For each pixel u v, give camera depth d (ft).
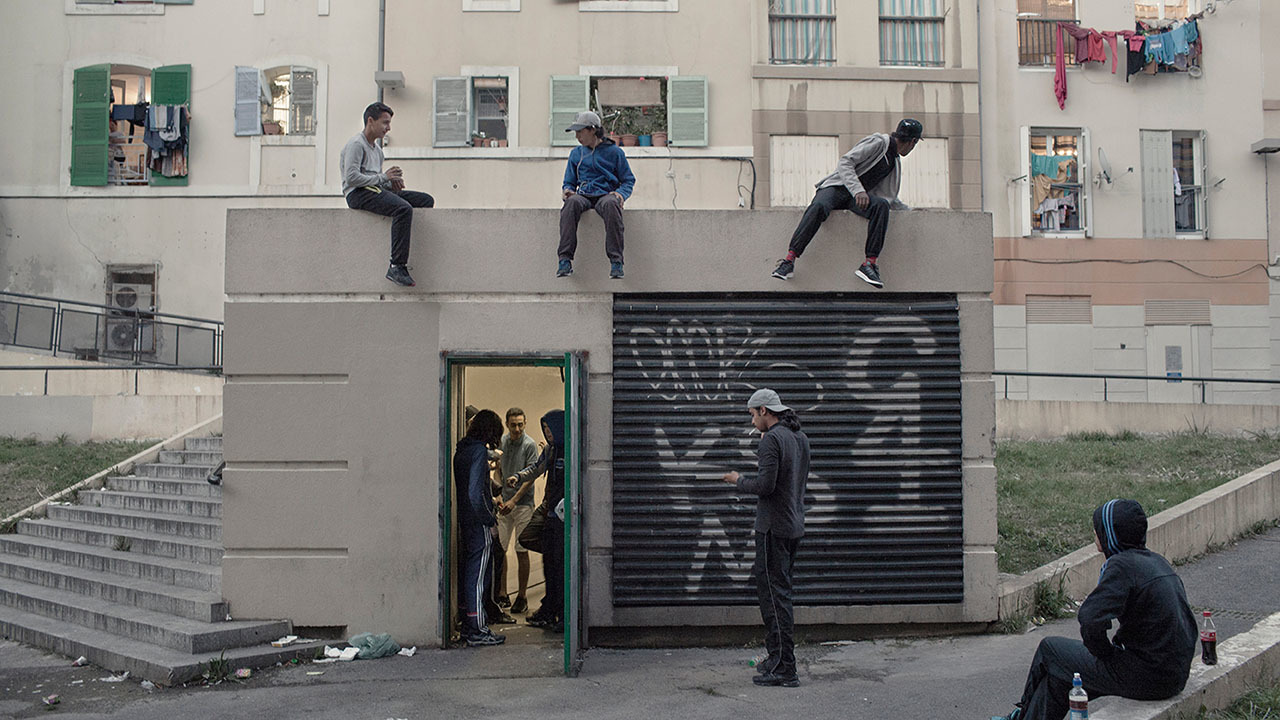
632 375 26.02
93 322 64.90
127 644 25.07
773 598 21.67
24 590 30.53
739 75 63.57
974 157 64.59
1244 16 70.13
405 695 21.31
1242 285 68.69
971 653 24.22
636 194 62.75
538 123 62.69
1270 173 69.51
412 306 26.08
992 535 26.25
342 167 25.88
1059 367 67.36
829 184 26.16
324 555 25.85
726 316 26.23
